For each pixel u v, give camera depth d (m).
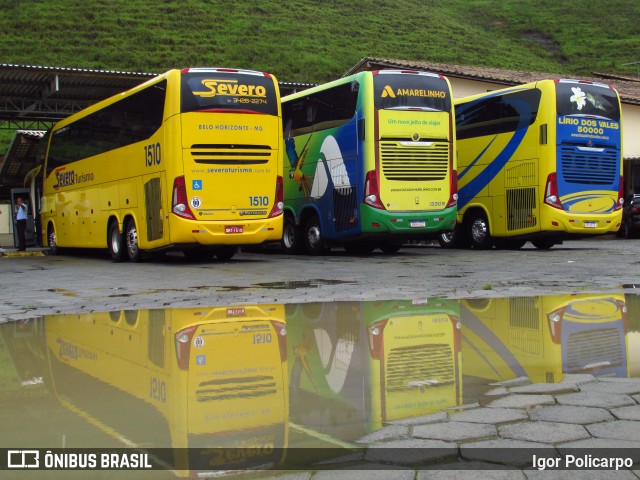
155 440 3.26
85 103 29.44
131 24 67.88
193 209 14.18
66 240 20.38
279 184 14.95
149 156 15.04
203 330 6.25
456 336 5.71
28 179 27.05
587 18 86.19
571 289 9.00
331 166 17.47
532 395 3.95
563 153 17.78
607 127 18.39
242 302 8.22
